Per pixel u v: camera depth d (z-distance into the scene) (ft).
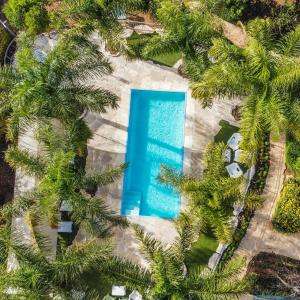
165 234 81.82
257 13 84.12
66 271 65.72
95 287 80.59
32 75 65.31
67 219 82.12
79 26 69.82
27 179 84.17
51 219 73.46
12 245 65.72
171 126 85.10
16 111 65.72
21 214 74.74
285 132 77.15
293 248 79.82
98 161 84.28
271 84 64.03
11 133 69.31
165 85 84.94
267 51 65.16
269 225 80.38
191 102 84.07
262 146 81.20
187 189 67.31
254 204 71.61
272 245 80.07
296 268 79.15
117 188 83.15
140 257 81.25
